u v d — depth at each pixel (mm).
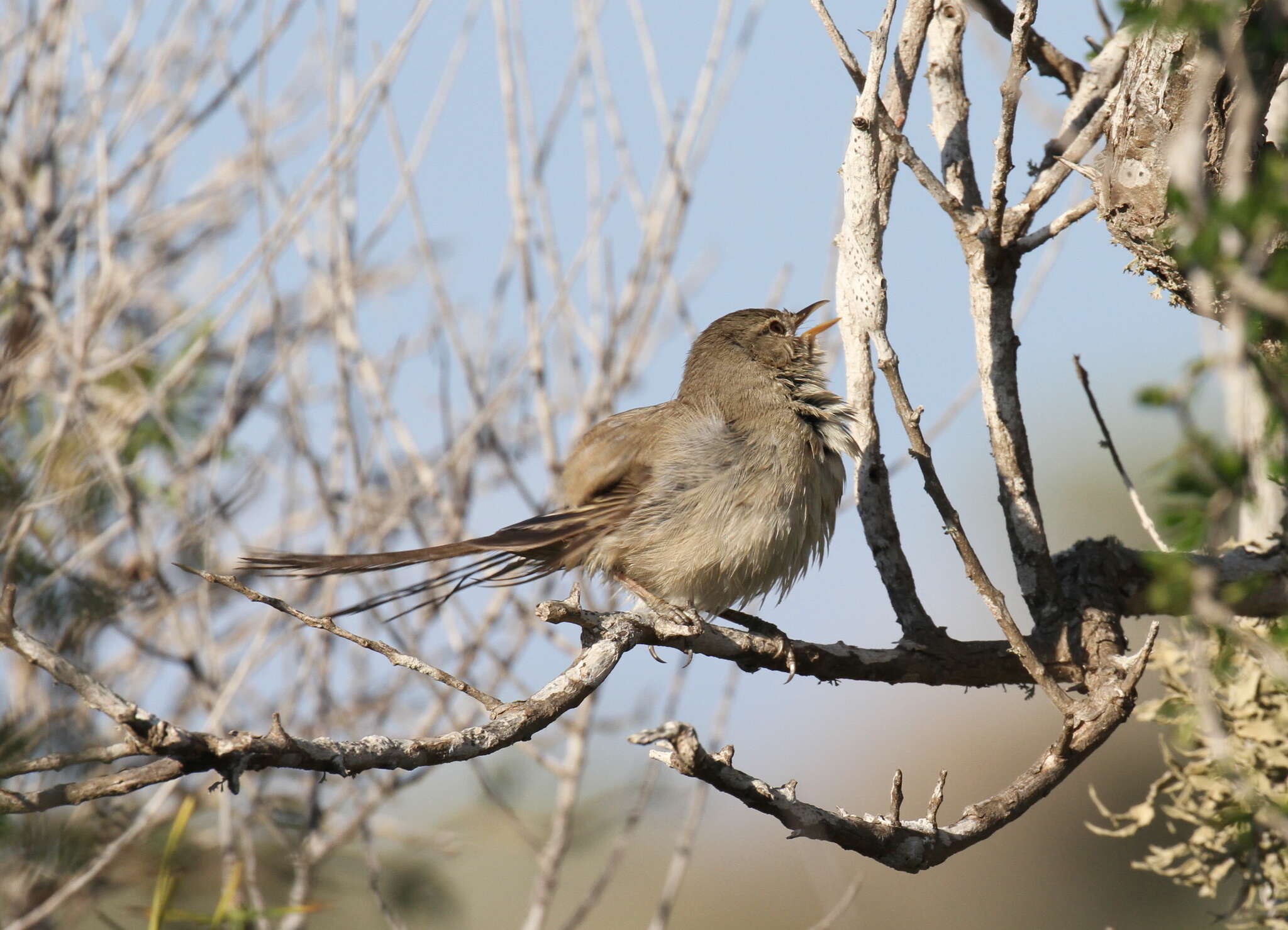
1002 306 8688
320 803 11859
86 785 5062
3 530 8867
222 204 14633
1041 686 7328
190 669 11953
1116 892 16844
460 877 16656
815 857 17188
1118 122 7379
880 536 8859
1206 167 6902
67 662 4977
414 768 5828
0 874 8250
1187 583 6324
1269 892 8742
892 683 8570
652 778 11852
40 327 12109
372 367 12711
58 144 13328
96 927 10969
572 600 7434
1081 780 17609
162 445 13211
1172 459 6348
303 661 12469
